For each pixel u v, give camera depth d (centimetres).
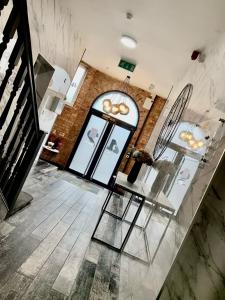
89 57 781
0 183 312
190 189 250
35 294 247
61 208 510
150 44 496
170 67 567
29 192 510
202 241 175
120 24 471
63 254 341
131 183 445
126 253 412
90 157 941
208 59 363
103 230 483
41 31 425
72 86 912
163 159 426
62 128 928
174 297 179
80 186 775
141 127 925
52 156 924
